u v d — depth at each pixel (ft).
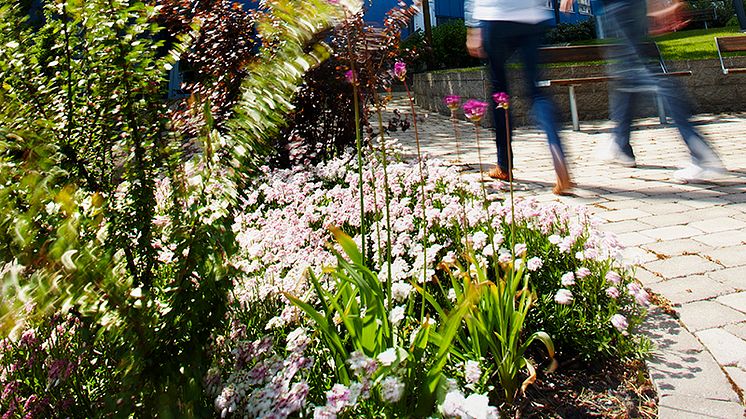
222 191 4.31
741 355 5.88
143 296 3.76
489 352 5.91
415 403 4.57
